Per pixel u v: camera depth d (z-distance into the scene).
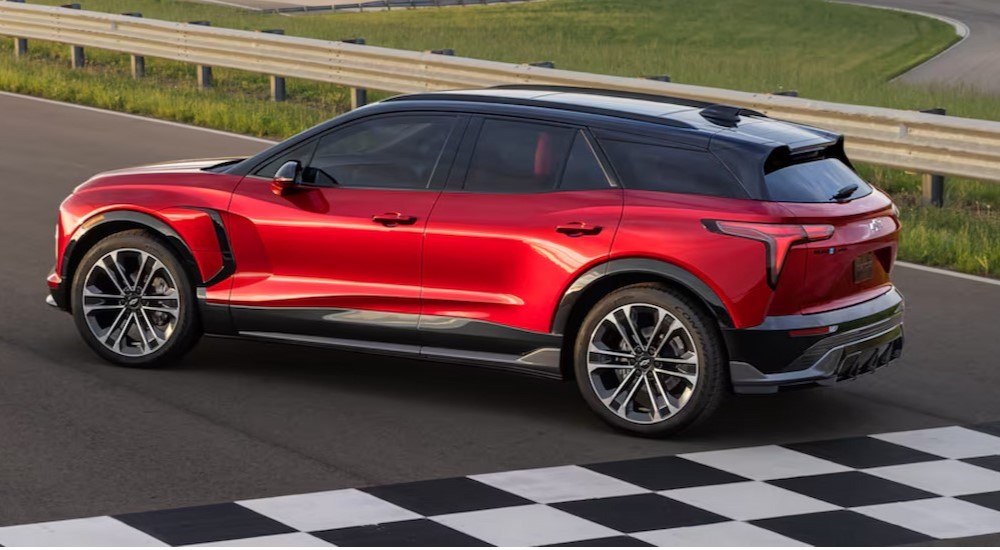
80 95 19.62
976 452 7.21
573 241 7.34
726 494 6.48
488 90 8.12
